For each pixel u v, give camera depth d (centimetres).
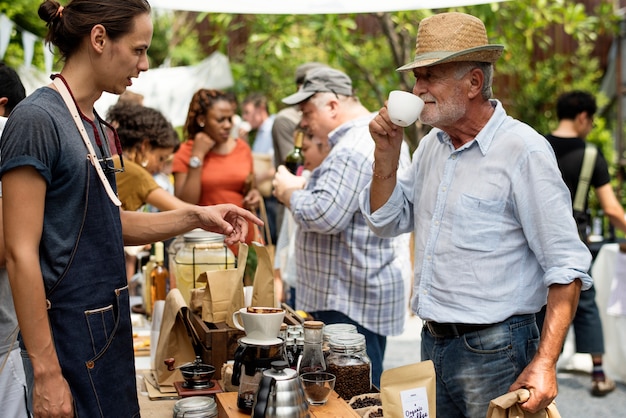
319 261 331
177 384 249
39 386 190
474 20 229
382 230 258
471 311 229
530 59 977
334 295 328
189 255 297
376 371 330
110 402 203
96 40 196
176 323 258
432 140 252
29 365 203
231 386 239
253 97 784
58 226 193
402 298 335
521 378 215
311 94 343
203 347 253
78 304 196
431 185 243
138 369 287
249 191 484
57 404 190
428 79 229
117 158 336
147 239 244
